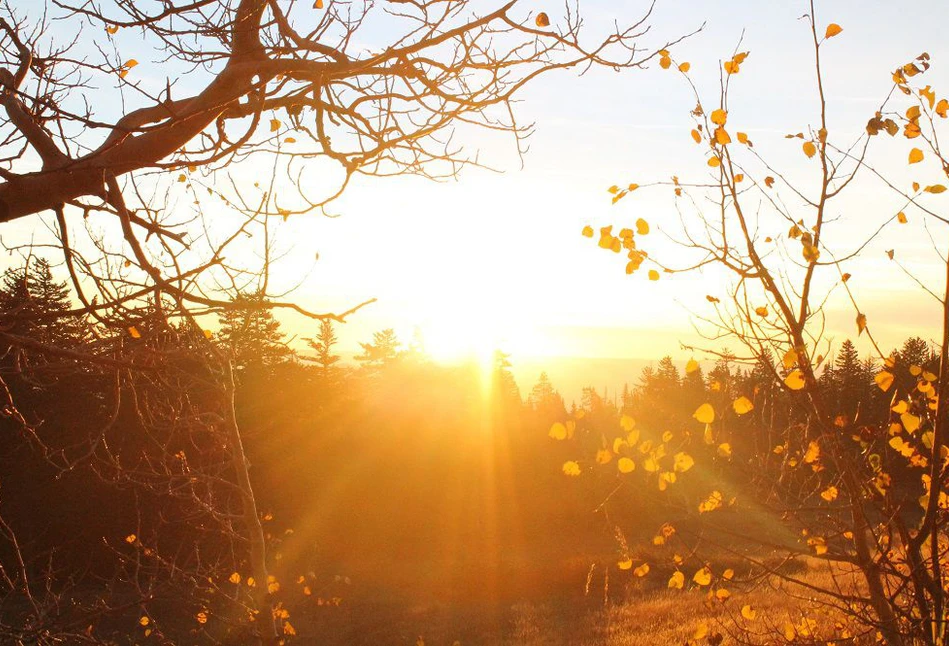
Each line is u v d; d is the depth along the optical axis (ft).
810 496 15.29
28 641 19.13
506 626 61.82
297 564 87.35
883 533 15.16
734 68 13.53
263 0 13.17
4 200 11.52
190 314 11.17
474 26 12.64
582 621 55.06
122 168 11.67
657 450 14.40
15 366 13.05
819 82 13.80
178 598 28.30
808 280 14.02
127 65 13.65
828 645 16.11
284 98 13.08
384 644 58.70
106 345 12.68
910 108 13.65
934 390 14.65
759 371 14.82
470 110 13.38
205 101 12.24
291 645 43.91
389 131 13.33
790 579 15.24
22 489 52.21
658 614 48.11
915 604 14.51
